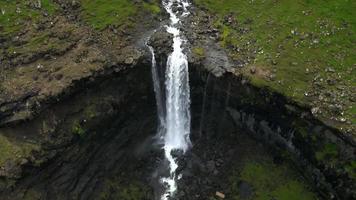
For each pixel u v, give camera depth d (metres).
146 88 50.69
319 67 48.88
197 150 51.28
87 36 50.62
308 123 45.25
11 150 41.28
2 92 43.88
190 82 50.94
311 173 45.97
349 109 44.62
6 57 46.66
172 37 52.47
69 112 44.75
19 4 51.31
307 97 45.88
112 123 47.94
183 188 47.94
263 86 47.12
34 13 51.06
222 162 49.72
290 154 47.91
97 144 46.97
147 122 52.19
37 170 41.81
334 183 43.69
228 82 49.06
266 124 48.75
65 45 48.66
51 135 42.97
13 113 42.75
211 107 51.72
